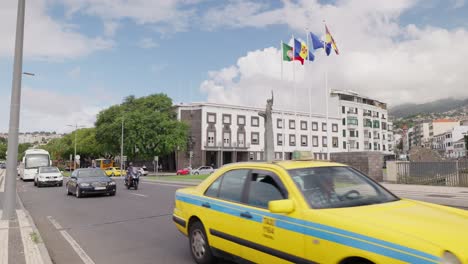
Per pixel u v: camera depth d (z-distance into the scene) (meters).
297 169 4.84
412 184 22.55
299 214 4.25
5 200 10.70
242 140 69.44
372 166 24.14
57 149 101.38
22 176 39.81
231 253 5.26
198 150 65.00
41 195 20.62
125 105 64.62
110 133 60.38
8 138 10.85
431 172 22.33
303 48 33.31
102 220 11.23
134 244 7.91
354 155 24.75
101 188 18.62
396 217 3.87
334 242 3.80
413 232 3.46
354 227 3.69
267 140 25.14
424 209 4.30
